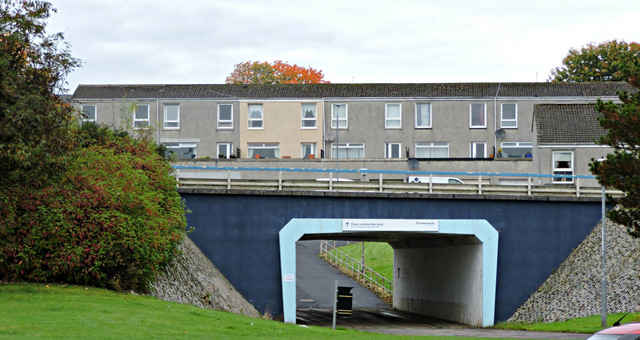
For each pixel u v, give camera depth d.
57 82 25.73
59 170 25.67
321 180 40.34
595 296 36.22
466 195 40.66
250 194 39.44
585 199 41.28
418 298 50.09
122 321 21.12
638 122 30.08
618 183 30.34
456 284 43.97
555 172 54.06
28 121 24.27
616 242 38.31
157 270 29.64
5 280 26.64
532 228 41.16
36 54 25.14
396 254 55.28
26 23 24.81
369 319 45.34
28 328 18.89
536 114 56.09
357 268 62.44
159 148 46.97
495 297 40.62
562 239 41.28
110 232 27.67
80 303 23.44
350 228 39.75
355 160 58.50
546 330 34.09
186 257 35.06
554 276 40.62
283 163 58.31
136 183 30.34
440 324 42.69
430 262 48.25
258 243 39.34
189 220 39.22
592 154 53.62
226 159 57.84
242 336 21.06
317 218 39.66
